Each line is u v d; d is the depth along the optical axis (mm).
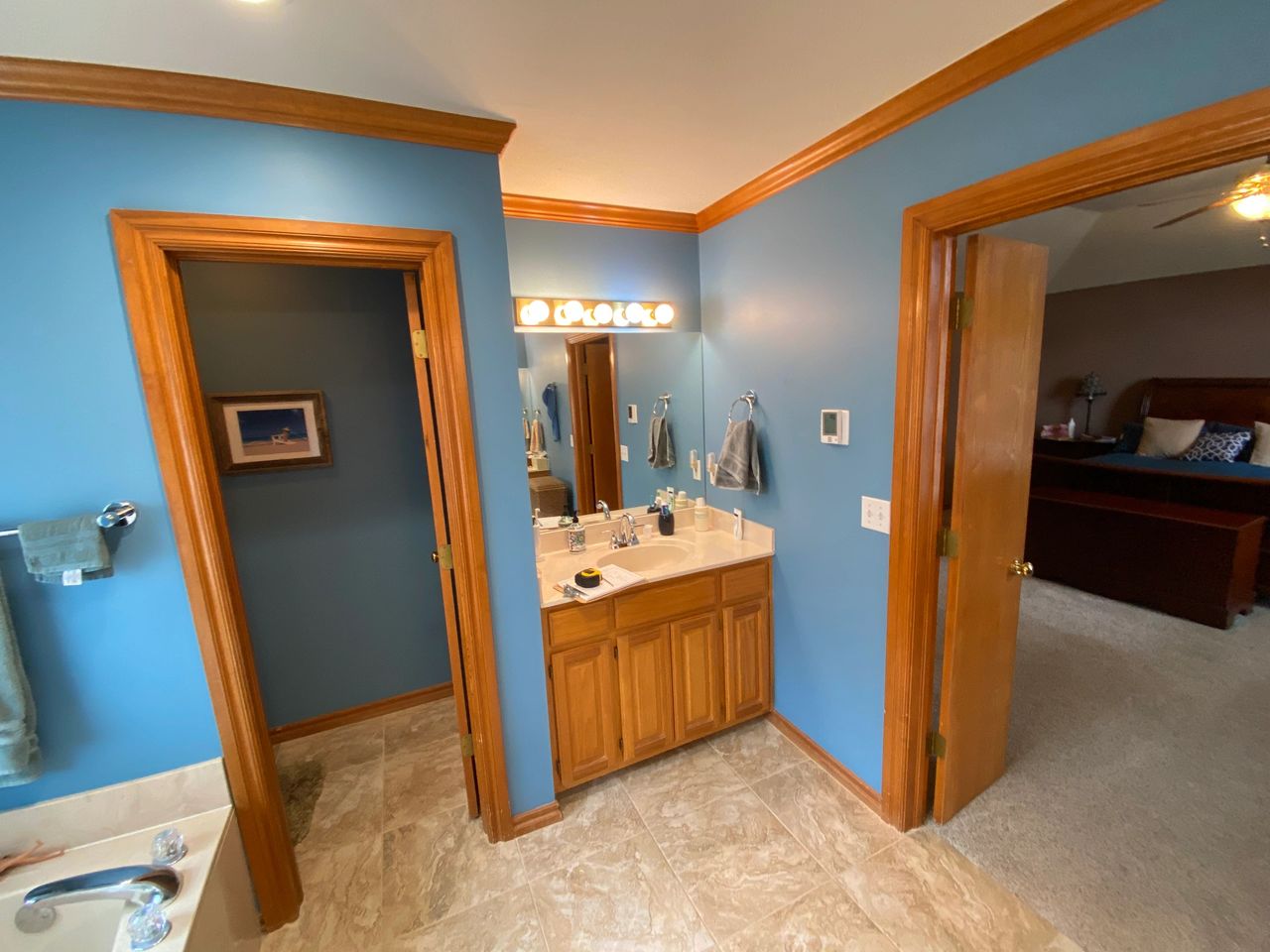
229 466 2449
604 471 2734
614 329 2566
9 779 1352
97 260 1352
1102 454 5359
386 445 2730
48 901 1351
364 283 2602
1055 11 1261
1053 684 2857
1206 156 1114
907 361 1712
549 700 2086
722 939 1616
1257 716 2543
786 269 2201
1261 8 1010
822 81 1534
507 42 1295
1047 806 2055
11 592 1372
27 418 1341
